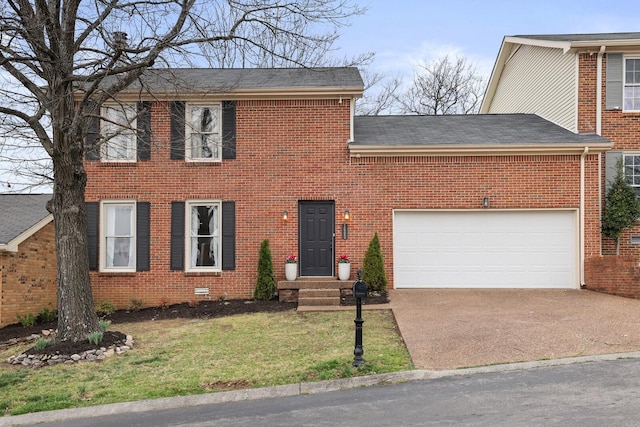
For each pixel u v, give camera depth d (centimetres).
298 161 1551
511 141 1530
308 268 1545
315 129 1551
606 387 722
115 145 1545
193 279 1550
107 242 1580
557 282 1520
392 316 1227
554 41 1698
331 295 1412
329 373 845
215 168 1558
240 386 821
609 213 1549
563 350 909
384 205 1534
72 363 979
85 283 1106
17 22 1095
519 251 1528
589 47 1608
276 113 1558
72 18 1109
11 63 1120
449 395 725
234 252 1549
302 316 1273
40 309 1484
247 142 1559
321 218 1553
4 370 967
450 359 892
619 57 1620
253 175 1555
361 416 666
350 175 1541
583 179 1512
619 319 1103
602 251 1581
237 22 1149
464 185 1527
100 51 1122
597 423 599
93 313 1116
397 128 1727
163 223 1562
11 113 1058
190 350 1030
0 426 720
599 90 1617
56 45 1074
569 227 1523
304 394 780
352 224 1535
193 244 1573
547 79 1842
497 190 1523
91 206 1563
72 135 1080
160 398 788
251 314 1331
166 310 1466
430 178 1531
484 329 1057
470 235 1536
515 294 1434
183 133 1545
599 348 912
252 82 1608
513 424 609
